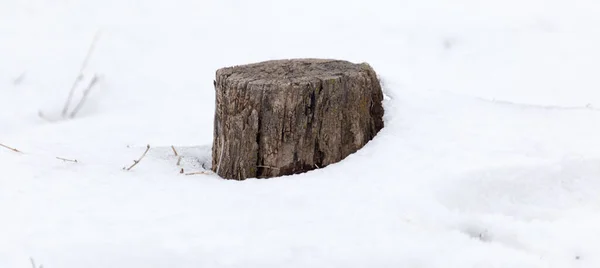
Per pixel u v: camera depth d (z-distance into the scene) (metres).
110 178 2.89
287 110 2.89
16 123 5.29
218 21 8.02
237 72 3.13
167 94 6.28
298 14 8.14
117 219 2.41
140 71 6.77
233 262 2.11
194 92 6.35
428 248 2.20
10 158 3.03
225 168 3.05
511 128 3.21
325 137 2.95
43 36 7.41
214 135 3.21
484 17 7.75
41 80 6.33
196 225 2.34
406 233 2.29
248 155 2.96
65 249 2.16
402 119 3.32
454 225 2.41
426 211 2.43
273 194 2.64
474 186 2.70
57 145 3.44
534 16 7.65
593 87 6.05
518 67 6.61
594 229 2.46
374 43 7.41
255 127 2.93
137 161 3.07
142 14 8.09
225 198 2.62
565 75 6.36
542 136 3.12
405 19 7.82
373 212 2.42
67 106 5.69
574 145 3.01
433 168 2.78
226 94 3.01
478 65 6.77
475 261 2.15
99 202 2.59
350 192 2.61
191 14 8.14
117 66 6.84
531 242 2.37
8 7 7.97
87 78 6.45
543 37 7.16
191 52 7.31
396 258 2.15
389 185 2.65
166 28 7.79
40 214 2.44
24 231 2.29
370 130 3.20
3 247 2.18
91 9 8.10
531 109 3.49
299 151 2.93
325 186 2.69
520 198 2.76
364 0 8.36
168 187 2.79
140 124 5.21
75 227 2.33
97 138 4.63
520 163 2.81
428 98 3.57
